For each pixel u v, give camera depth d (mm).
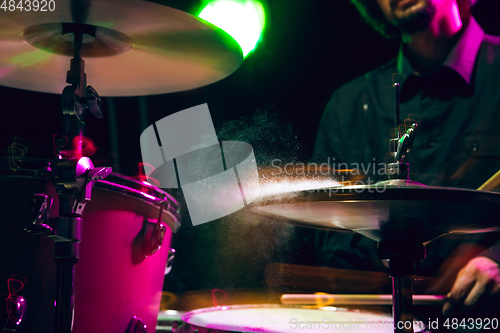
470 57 1618
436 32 1586
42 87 1376
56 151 905
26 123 2354
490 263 1239
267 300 1828
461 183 1581
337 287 1625
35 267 884
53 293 896
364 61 2135
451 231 988
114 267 957
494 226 906
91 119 2303
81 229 863
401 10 1566
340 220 927
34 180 889
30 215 881
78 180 849
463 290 1257
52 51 1158
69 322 844
